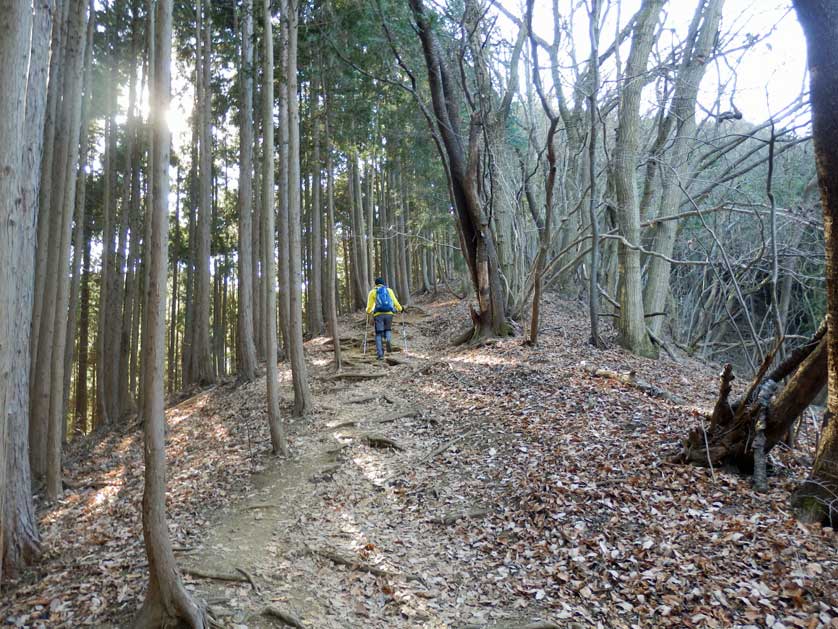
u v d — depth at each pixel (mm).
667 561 4688
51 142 10008
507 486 6516
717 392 9797
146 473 4039
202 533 6090
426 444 8367
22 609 4805
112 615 4438
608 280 18125
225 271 25672
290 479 7609
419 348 15742
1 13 3355
